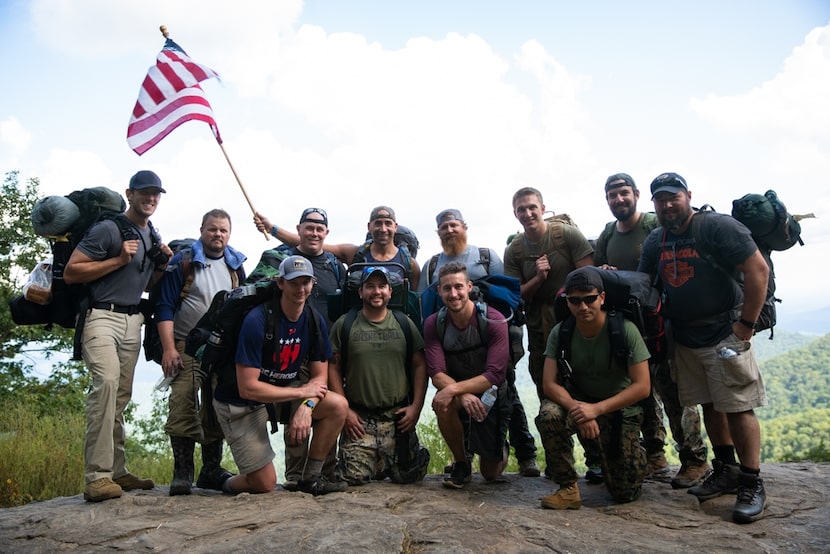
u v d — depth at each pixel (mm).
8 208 15500
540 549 3129
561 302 4266
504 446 4707
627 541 3260
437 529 3418
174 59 5477
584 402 4215
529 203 5242
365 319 4688
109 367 4188
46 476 7844
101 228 4230
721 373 3918
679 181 4125
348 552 3020
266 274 4719
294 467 4812
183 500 4090
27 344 15680
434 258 5387
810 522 3650
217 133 5570
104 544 3311
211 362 4172
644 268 4453
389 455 4594
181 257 4656
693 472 4484
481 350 4520
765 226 3982
